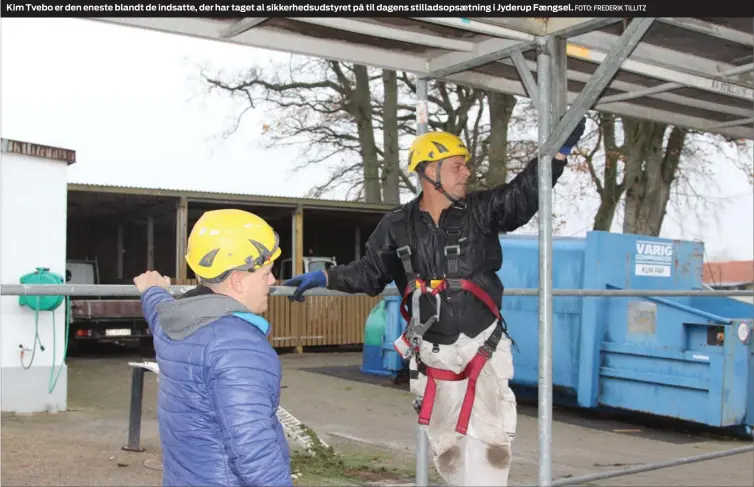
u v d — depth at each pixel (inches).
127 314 604.4
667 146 800.9
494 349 124.8
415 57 175.6
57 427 321.1
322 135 997.2
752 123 230.5
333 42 165.9
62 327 358.6
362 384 488.4
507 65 175.3
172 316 93.0
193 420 88.7
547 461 144.9
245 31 151.4
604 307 375.6
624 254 379.6
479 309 125.6
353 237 951.6
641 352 358.0
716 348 335.0
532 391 434.9
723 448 325.1
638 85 194.2
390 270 135.3
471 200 128.5
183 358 89.7
